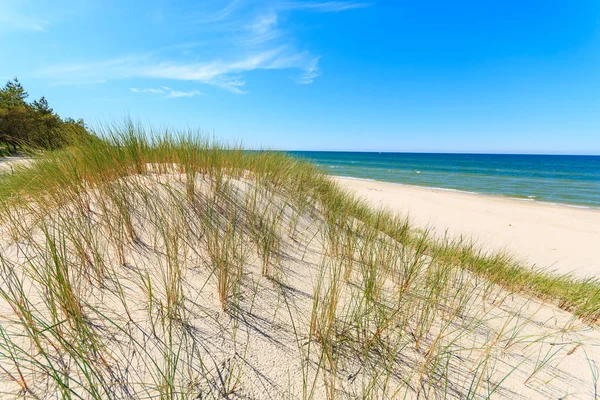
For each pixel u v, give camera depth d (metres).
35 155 3.38
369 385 1.24
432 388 1.27
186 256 2.01
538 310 2.39
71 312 1.25
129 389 1.05
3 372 1.04
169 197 2.53
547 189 19.86
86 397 1.00
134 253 1.94
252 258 2.23
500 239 7.66
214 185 3.14
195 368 1.18
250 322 1.52
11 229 2.04
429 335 1.67
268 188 3.73
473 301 2.29
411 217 8.88
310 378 1.24
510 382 1.40
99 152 2.79
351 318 1.67
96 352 1.16
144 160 3.25
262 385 1.17
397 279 2.36
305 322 1.62
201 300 1.61
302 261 2.44
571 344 1.84
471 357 1.54
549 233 8.43
